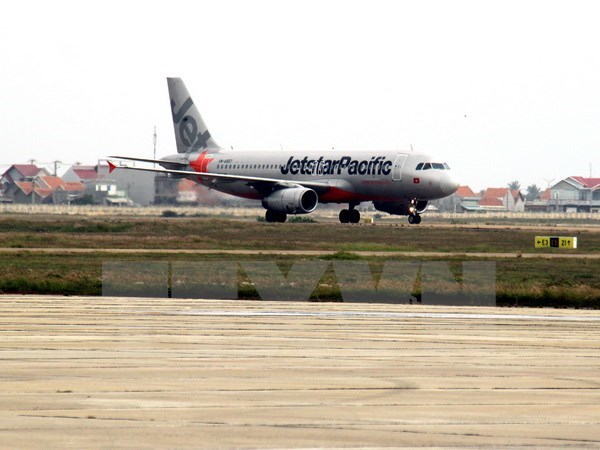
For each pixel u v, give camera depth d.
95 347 71.94
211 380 59.62
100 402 52.91
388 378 61.06
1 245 198.38
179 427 47.56
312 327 86.00
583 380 60.81
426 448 44.47
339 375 61.94
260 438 45.72
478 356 70.31
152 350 71.06
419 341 77.88
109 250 187.62
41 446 43.44
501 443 45.41
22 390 55.78
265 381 59.59
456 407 52.84
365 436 46.38
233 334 80.44
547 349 74.06
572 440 46.06
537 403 53.94
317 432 47.00
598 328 88.25
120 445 43.91
